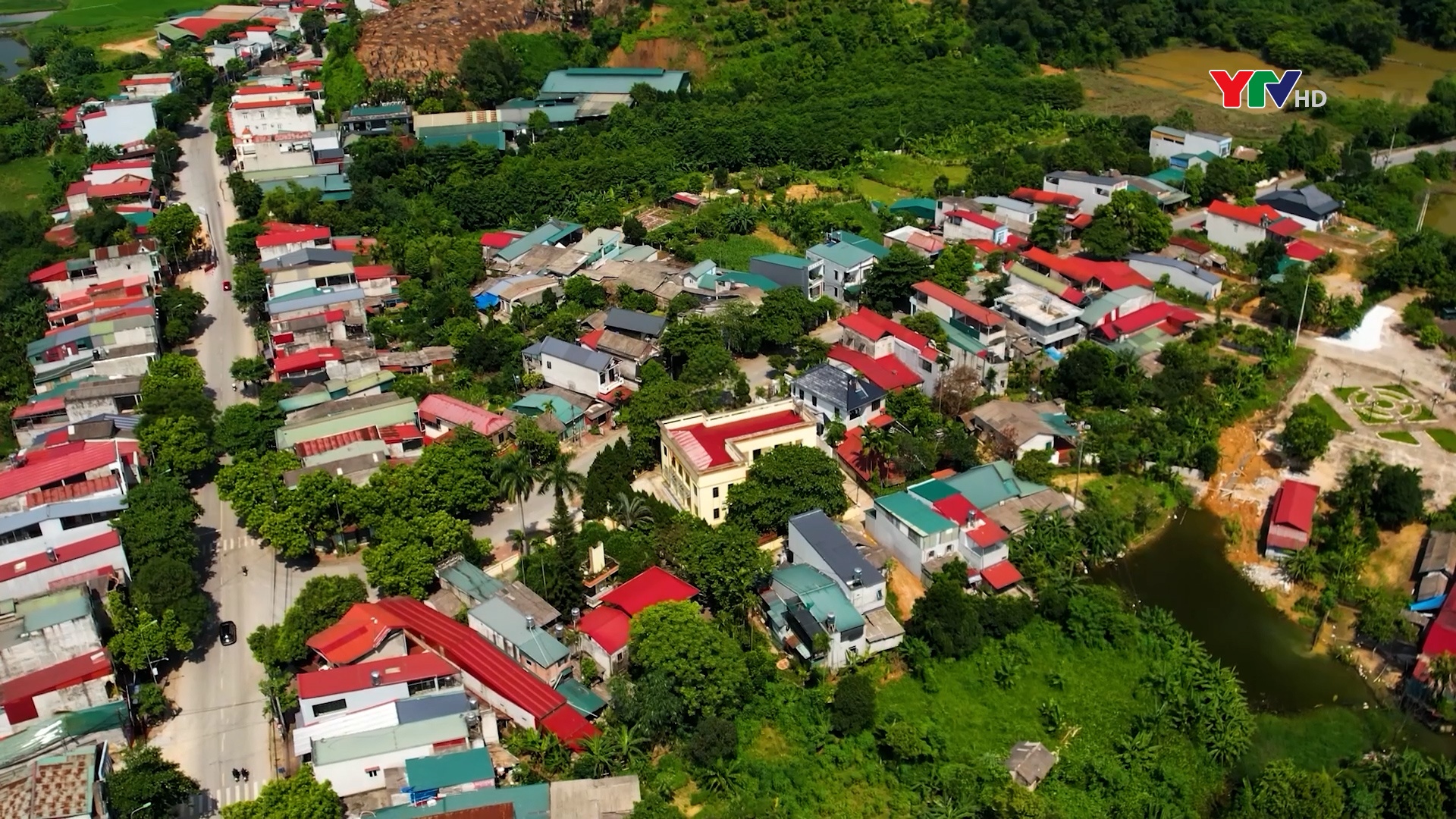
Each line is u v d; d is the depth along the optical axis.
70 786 85.38
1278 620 115.19
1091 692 104.38
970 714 101.56
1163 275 173.12
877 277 164.25
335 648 99.94
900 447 128.38
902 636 107.06
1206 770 97.62
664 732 96.06
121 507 116.06
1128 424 136.75
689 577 110.06
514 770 91.75
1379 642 110.56
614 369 145.75
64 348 149.62
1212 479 133.75
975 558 114.50
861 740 97.44
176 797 89.62
